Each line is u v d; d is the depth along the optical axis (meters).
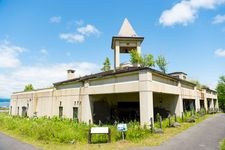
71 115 23.14
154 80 17.48
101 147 11.36
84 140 13.05
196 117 22.83
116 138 12.99
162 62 42.69
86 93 21.27
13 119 23.55
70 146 11.88
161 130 14.55
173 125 17.02
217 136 13.39
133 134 13.07
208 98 38.62
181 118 20.66
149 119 15.27
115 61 26.16
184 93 24.59
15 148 12.17
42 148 11.84
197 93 30.73
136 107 22.30
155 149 10.42
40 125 16.20
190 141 12.01
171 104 22.89
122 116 22.28
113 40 26.94
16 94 38.12
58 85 26.58
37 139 14.39
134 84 16.67
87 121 20.47
